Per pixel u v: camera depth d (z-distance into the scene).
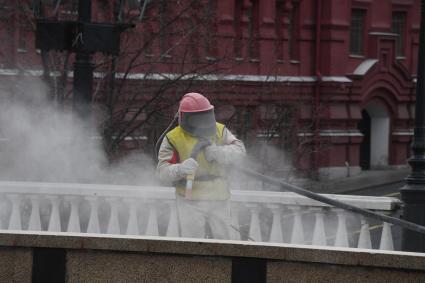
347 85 77.56
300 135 58.22
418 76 28.03
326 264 15.61
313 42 76.94
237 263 15.82
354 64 80.06
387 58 82.31
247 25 69.56
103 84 41.78
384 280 15.45
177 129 18.55
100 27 25.72
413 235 25.55
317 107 66.56
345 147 78.06
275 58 66.38
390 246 22.61
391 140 84.12
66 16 40.69
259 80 62.62
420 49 28.34
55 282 16.19
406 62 86.38
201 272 15.90
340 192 68.94
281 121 52.72
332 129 77.00
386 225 22.58
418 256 15.27
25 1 42.31
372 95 81.44
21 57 43.97
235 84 50.19
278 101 55.38
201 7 45.94
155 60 42.78
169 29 43.88
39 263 16.20
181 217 18.56
